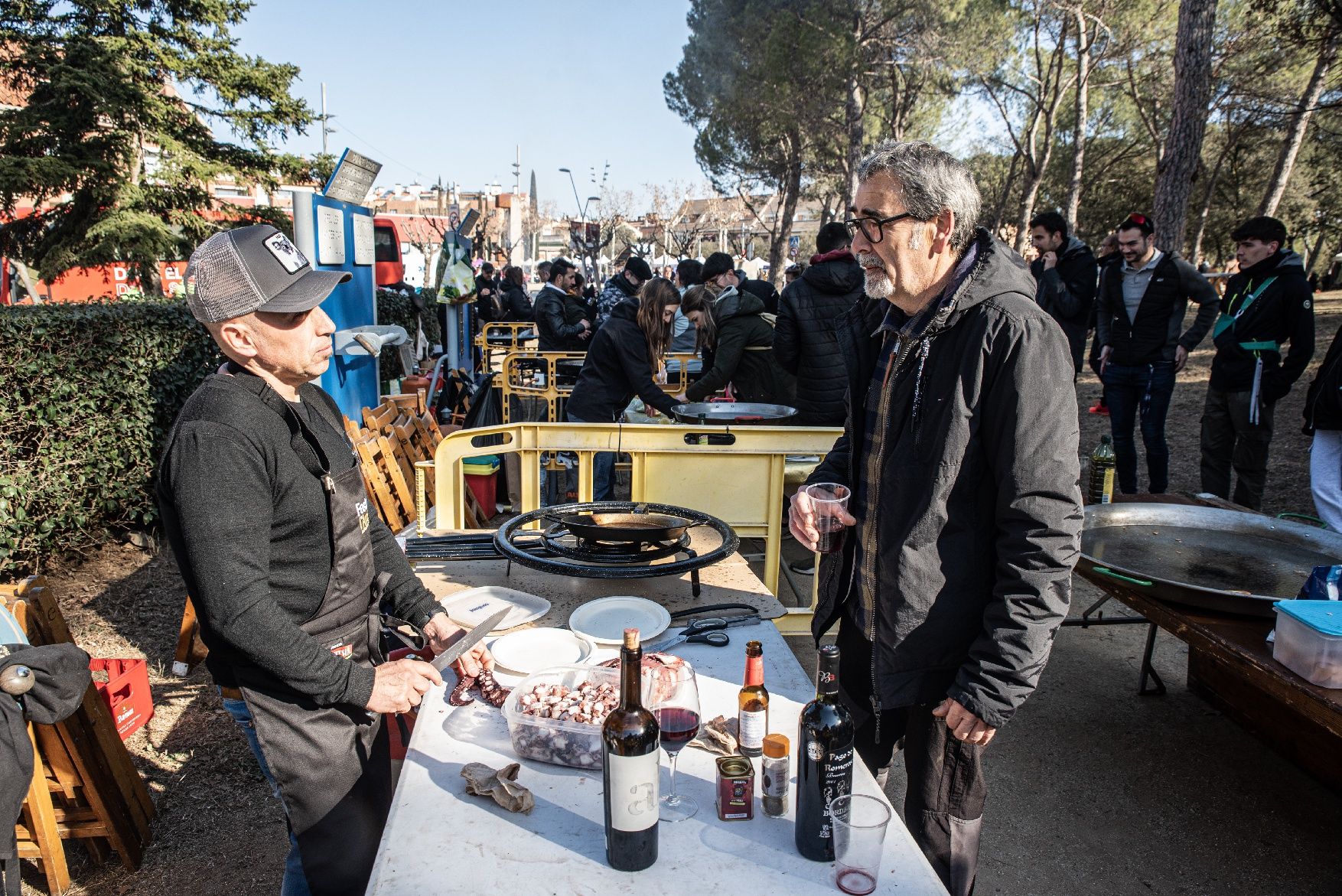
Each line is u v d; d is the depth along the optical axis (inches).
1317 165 970.1
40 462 166.1
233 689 64.4
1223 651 81.4
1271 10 436.5
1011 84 905.5
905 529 63.8
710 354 270.8
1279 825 101.2
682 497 123.7
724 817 52.5
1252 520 109.7
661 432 121.3
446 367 369.1
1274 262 176.6
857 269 170.2
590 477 124.6
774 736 53.4
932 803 67.9
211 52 581.0
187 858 97.4
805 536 71.3
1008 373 57.6
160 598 168.9
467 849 49.5
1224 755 116.0
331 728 62.1
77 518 174.1
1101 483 137.3
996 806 105.0
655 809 47.5
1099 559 101.1
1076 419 58.0
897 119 873.5
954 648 63.8
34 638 88.5
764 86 788.6
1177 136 372.5
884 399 68.3
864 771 57.6
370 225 231.5
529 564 83.0
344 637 64.7
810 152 1094.4
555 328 322.7
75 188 496.4
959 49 744.3
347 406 209.9
